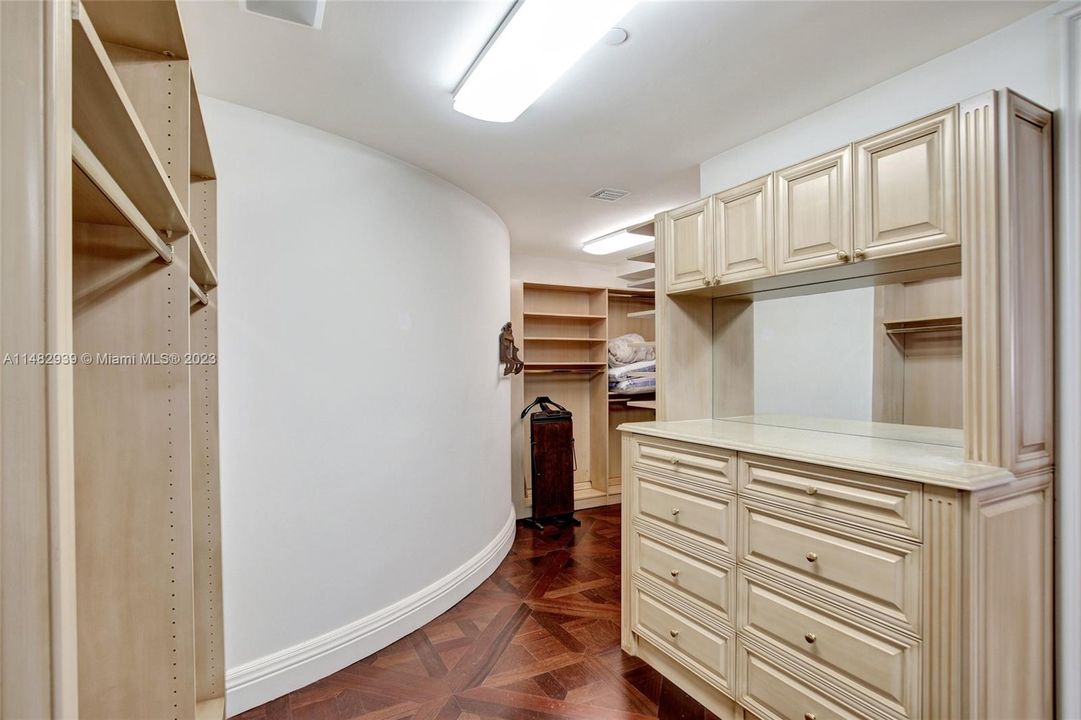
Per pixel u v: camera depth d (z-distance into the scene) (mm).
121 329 1098
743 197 2195
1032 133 1529
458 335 3170
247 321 2166
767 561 1799
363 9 1595
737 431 2262
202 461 1714
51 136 505
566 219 3994
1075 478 1543
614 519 4742
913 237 1626
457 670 2312
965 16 1672
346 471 2453
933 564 1355
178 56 1117
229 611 2078
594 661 2381
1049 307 1570
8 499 488
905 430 1965
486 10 1606
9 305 492
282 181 2287
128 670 1083
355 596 2453
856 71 1994
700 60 1904
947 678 1324
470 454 3260
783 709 1722
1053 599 1562
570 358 5391
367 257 2586
